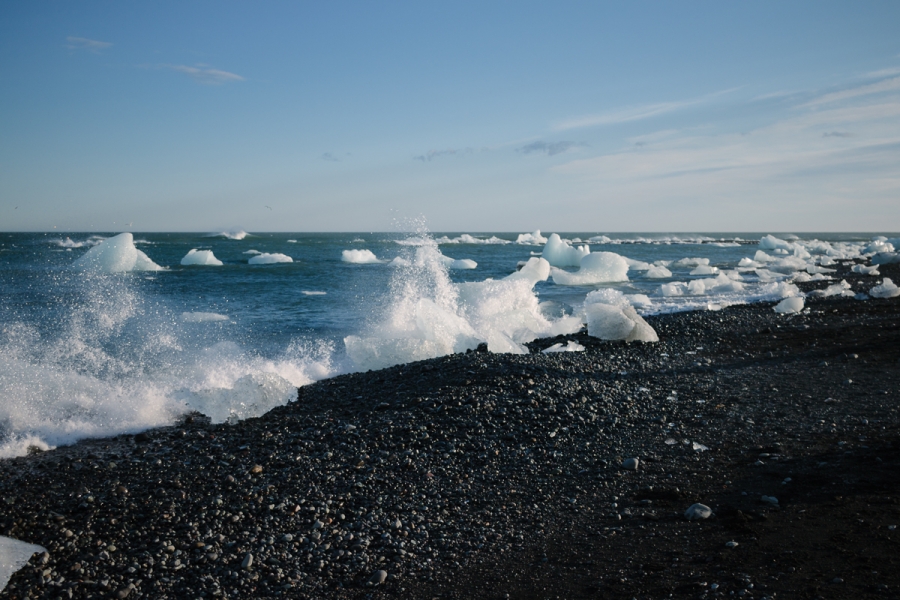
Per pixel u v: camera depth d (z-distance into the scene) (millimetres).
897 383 6453
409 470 4453
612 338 9773
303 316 13781
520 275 18594
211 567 3291
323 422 5652
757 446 4723
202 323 12508
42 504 4164
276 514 3844
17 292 16422
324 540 3533
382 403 6012
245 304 15836
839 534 3189
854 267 25234
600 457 4680
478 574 3129
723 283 19062
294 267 30156
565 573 3080
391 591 3006
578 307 15484
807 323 10945
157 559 3375
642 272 28203
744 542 3207
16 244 41344
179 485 4352
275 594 3027
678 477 4219
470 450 4809
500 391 6102
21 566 3328
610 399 6016
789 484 3936
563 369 7191
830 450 4512
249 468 4594
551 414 5543
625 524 3578
